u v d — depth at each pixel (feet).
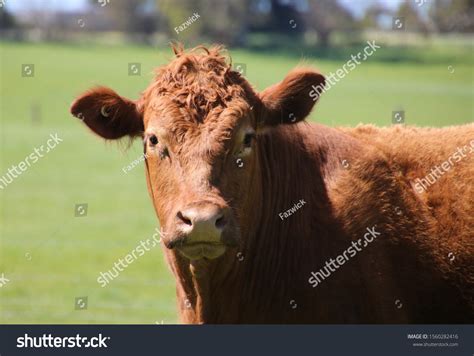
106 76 217.77
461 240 23.62
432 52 229.25
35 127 155.94
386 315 22.85
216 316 22.71
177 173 20.29
